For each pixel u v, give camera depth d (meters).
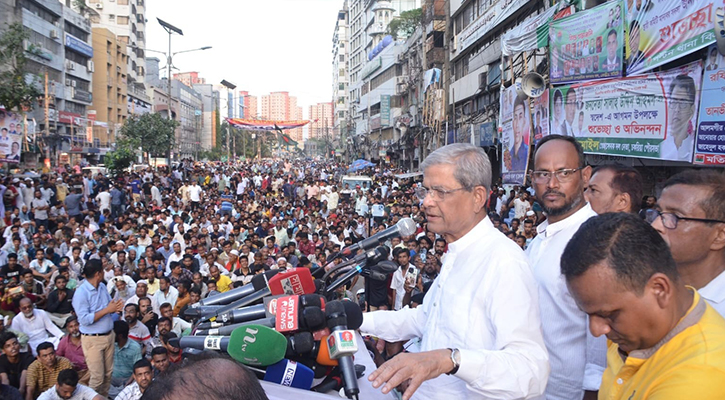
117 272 9.07
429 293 2.32
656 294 1.36
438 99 26.53
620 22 8.78
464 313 1.95
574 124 10.17
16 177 18.53
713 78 6.86
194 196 21.36
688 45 7.19
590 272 1.39
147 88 69.75
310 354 2.01
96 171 32.41
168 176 29.23
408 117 37.97
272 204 18.67
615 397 1.54
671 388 1.32
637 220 1.43
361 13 72.31
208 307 2.61
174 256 10.28
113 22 63.00
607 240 1.39
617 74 8.91
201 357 1.08
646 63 8.16
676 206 2.18
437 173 2.03
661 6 7.77
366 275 2.71
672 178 2.29
